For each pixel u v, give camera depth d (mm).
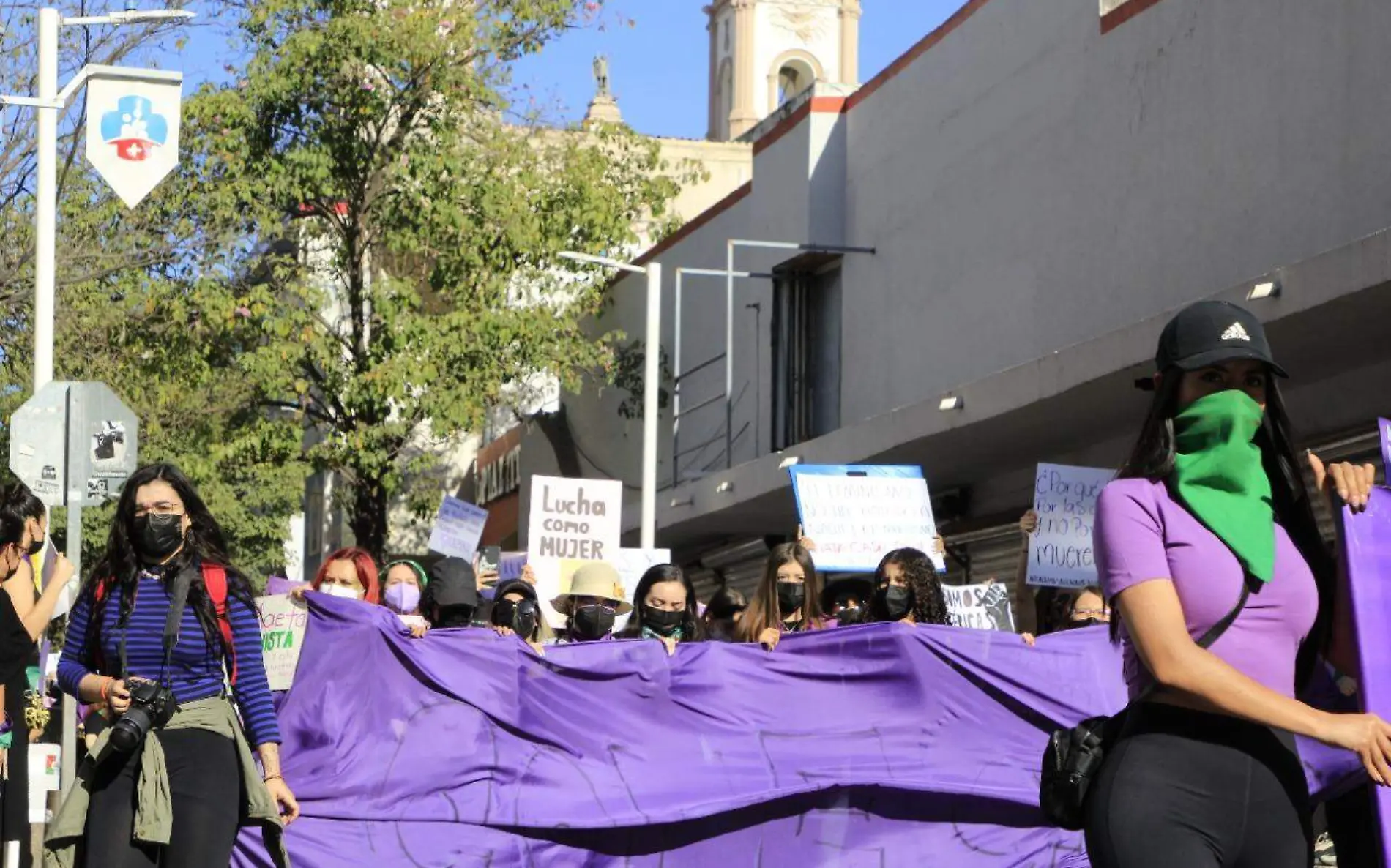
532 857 8773
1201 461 4156
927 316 24469
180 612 6387
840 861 8977
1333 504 4512
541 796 8812
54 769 13461
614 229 32094
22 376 22469
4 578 7723
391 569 11211
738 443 30828
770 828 8992
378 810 8648
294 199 29984
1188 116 18641
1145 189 19391
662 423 34750
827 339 27984
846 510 13516
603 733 8977
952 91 23953
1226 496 4152
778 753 9078
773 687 9227
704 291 32688
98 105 15969
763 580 10477
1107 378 16359
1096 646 9383
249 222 29672
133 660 6352
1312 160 16625
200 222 27125
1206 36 18344
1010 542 22422
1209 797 3957
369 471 30422
